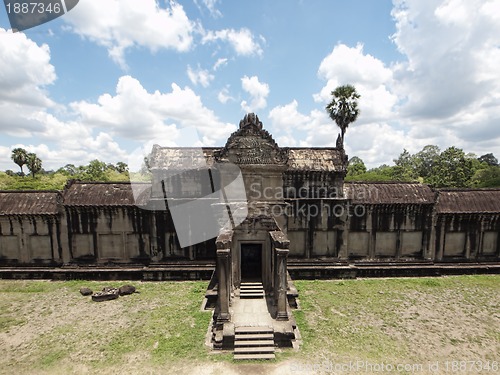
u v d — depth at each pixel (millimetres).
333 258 23812
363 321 16531
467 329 15820
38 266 23625
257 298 17172
